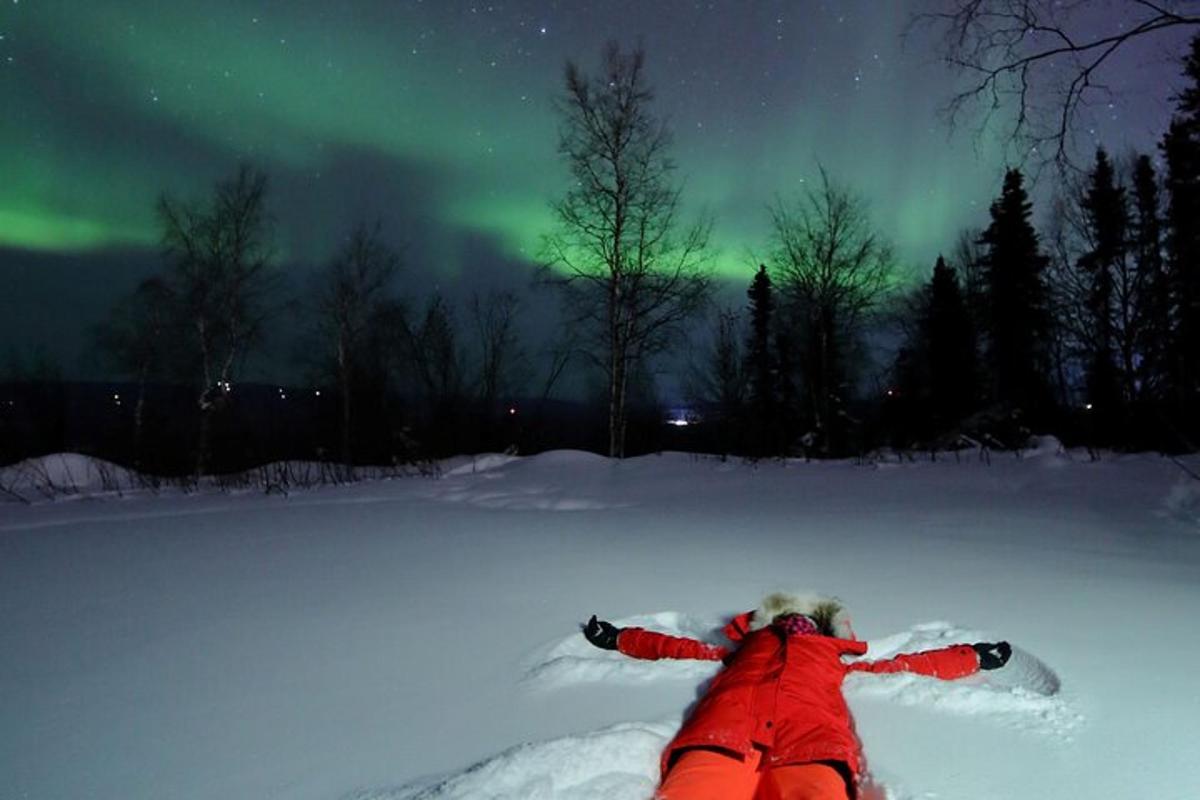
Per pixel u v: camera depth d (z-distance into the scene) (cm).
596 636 414
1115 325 2369
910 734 315
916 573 570
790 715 294
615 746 290
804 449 2405
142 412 2295
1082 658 387
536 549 701
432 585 573
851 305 2439
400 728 330
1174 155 1839
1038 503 868
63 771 298
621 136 1950
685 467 1387
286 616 500
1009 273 2725
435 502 1070
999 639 419
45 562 682
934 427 2728
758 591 538
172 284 2166
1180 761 286
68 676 400
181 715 348
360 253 2438
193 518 936
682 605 512
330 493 1181
